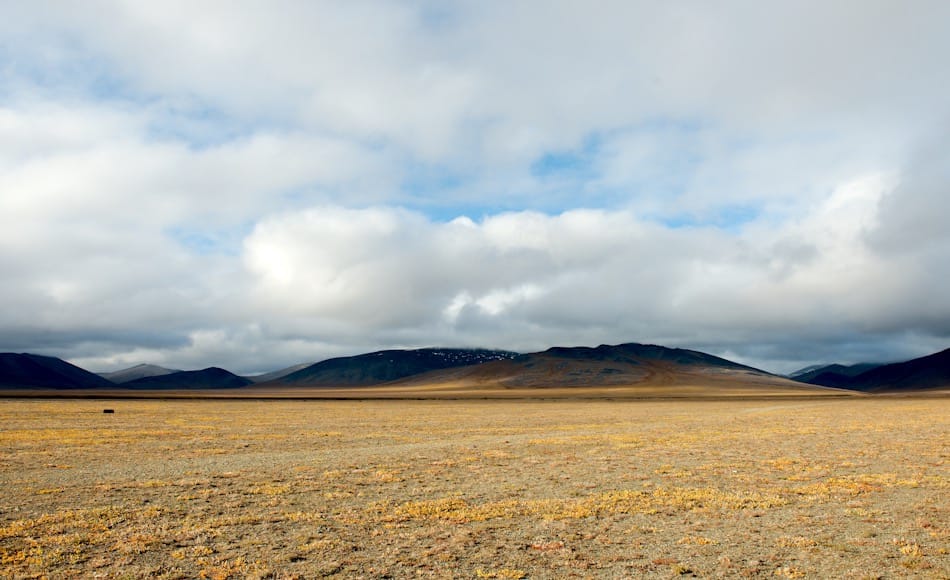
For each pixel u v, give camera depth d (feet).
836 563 51.88
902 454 119.65
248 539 58.44
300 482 88.43
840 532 61.67
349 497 78.07
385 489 83.51
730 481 89.92
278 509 71.15
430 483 88.22
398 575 48.49
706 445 137.59
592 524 64.75
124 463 107.14
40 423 199.11
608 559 52.80
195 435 161.99
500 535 60.29
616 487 85.35
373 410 323.78
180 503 74.02
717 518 67.41
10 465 103.65
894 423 207.51
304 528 62.64
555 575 48.73
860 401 484.33
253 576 47.96
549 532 61.52
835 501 76.02
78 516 66.64
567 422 222.28
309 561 51.88
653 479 91.71
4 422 200.23
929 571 49.78
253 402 443.32
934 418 235.40
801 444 139.13
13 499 75.56
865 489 82.99
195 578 47.60
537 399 535.60
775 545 57.16
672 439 151.64
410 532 61.26
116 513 68.28
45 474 94.43
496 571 49.39
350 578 47.73
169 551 54.54
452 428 191.93
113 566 50.14
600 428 192.03
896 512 70.18
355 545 56.59
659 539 59.16
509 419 241.76
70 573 48.29
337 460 111.75
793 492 81.41
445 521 65.67
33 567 49.62
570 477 93.45
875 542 57.98
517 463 108.58
